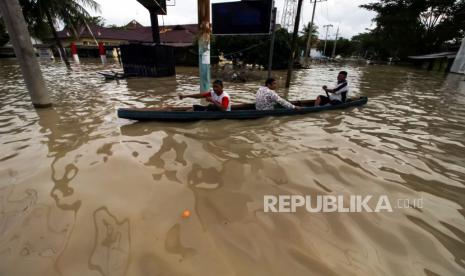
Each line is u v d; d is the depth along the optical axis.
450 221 2.50
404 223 2.45
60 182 3.04
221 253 2.06
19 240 2.17
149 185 2.99
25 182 3.04
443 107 7.70
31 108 6.54
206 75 7.77
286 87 11.38
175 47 22.14
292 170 3.39
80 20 18.84
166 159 3.66
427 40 31.19
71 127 5.05
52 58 24.22
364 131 5.13
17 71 14.83
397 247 2.16
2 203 2.65
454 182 3.23
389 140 4.67
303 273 1.89
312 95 9.57
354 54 64.12
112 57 29.20
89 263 1.94
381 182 3.17
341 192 2.93
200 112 5.26
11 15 5.66
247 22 10.12
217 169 3.40
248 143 4.30
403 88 11.91
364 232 2.32
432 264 2.00
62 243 2.13
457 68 21.03
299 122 5.54
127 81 11.88
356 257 2.05
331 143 4.39
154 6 12.44
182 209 2.59
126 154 3.80
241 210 2.59
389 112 6.82
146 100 7.82
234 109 6.08
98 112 6.22
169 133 4.71
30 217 2.44
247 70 16.41
